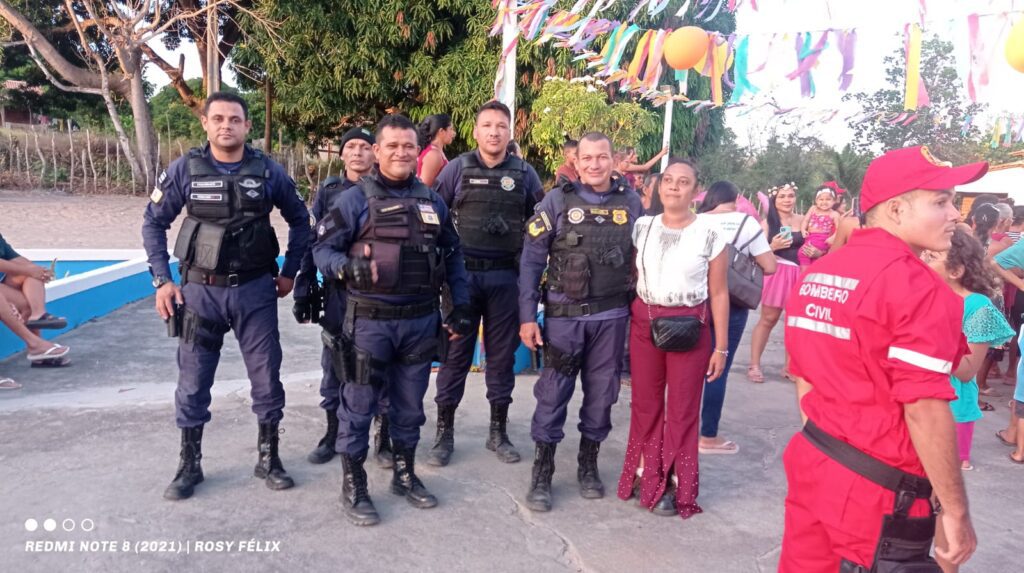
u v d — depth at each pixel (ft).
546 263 11.66
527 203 13.66
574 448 13.96
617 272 11.07
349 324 10.55
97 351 19.47
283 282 11.98
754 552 10.11
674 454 11.13
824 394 6.30
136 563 9.06
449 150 53.47
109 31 64.44
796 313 6.71
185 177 10.89
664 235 10.93
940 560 6.26
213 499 10.93
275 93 56.34
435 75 48.96
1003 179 50.78
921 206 5.92
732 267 13.07
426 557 9.60
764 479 12.78
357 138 13.85
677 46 14.69
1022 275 19.27
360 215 10.44
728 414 16.56
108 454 12.30
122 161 66.64
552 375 11.27
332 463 12.55
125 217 50.62
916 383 5.51
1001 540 10.80
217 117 10.78
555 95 35.37
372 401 10.65
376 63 50.67
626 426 15.29
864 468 5.95
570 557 9.79
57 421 13.73
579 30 16.37
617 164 21.86
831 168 60.95
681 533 10.62
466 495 11.60
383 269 10.23
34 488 10.94
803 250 20.29
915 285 5.66
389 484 11.90
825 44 13.55
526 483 12.15
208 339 11.09
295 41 51.24
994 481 13.15
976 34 12.37
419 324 10.80
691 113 53.01
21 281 17.84
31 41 65.16
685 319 10.58
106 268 25.14
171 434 13.33
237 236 10.96
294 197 11.93
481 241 13.01
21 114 101.86
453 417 13.25
